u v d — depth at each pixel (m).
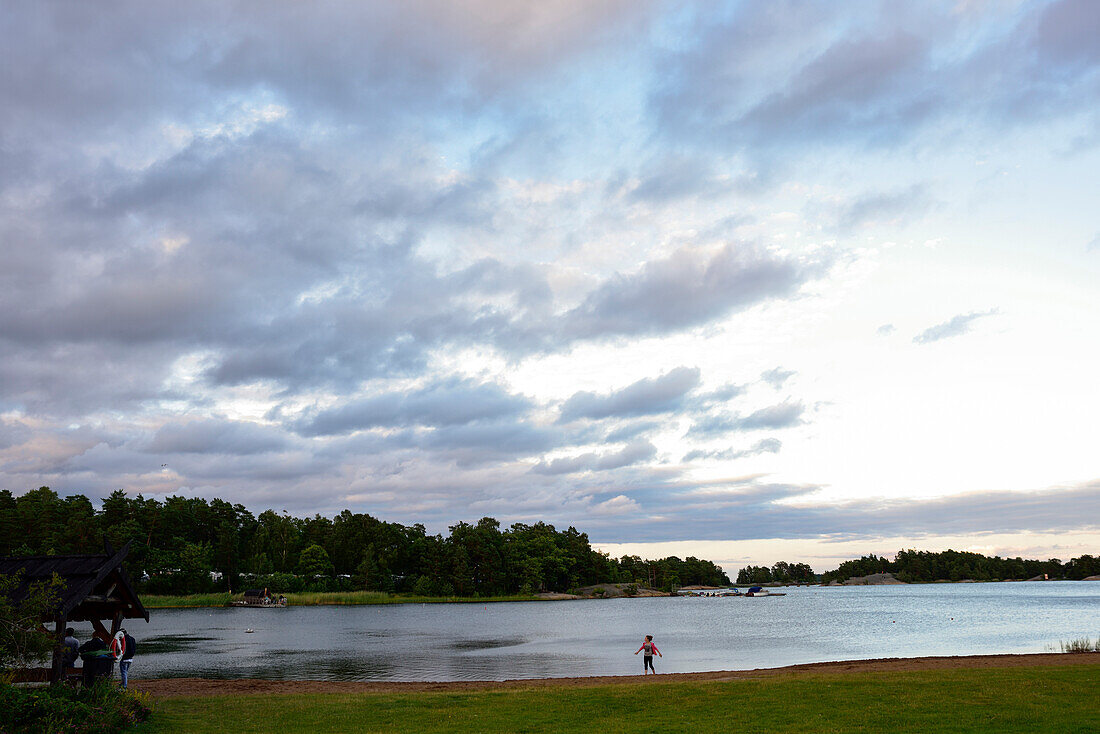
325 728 22.08
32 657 20.61
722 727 21.00
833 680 29.62
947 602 191.00
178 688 33.62
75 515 186.50
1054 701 23.48
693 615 137.75
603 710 24.66
